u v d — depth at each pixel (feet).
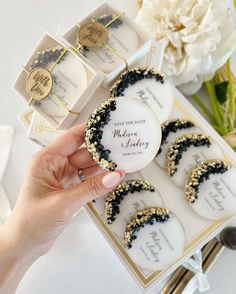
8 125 1.54
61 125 1.10
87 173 1.28
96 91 1.18
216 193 1.15
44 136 1.25
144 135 0.99
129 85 1.14
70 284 1.42
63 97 1.09
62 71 1.11
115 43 1.14
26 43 1.60
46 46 1.14
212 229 1.16
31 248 1.26
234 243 1.29
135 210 1.17
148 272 1.16
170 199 1.19
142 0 1.47
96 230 1.44
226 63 1.42
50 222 1.14
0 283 1.31
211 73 1.39
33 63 1.12
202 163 1.17
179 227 1.14
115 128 0.99
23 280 1.43
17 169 1.52
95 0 1.60
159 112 1.13
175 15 1.26
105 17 1.16
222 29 1.31
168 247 1.14
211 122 1.46
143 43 1.16
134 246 1.14
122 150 0.99
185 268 1.32
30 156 1.53
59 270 1.43
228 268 1.36
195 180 1.15
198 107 1.49
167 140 1.22
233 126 1.43
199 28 1.24
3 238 1.23
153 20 1.30
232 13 1.47
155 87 1.14
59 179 1.25
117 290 1.39
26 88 1.11
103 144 0.99
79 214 1.46
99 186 1.02
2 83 1.58
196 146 1.20
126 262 1.16
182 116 1.25
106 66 1.12
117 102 0.99
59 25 1.60
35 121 1.25
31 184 1.16
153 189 1.17
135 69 1.14
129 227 1.14
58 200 1.09
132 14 1.54
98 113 0.99
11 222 1.20
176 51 1.30
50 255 1.44
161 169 1.21
